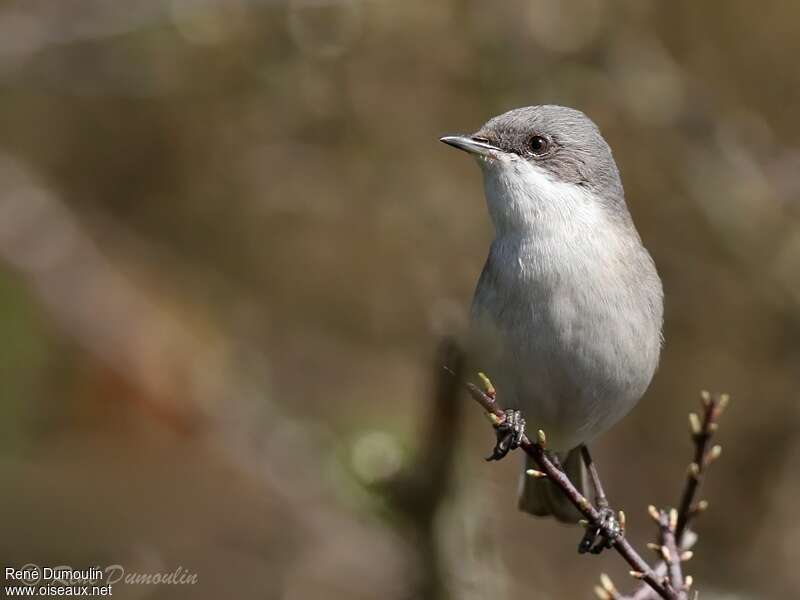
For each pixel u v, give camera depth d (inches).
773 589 562.6
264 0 535.2
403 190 595.5
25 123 606.2
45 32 544.4
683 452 595.2
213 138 605.0
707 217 570.3
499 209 330.3
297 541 508.7
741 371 601.6
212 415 551.2
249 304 608.1
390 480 345.4
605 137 592.7
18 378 531.5
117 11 544.7
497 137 335.6
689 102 565.3
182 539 498.0
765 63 601.0
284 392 585.6
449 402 316.5
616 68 564.4
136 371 549.3
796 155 581.0
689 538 270.1
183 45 575.5
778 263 571.2
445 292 582.2
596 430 331.9
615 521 305.4
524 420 301.4
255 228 613.6
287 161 600.4
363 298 606.9
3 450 515.2
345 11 565.9
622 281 317.1
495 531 382.6
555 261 316.5
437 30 576.4
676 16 594.2
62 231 576.4
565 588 537.0
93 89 568.7
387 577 496.1
